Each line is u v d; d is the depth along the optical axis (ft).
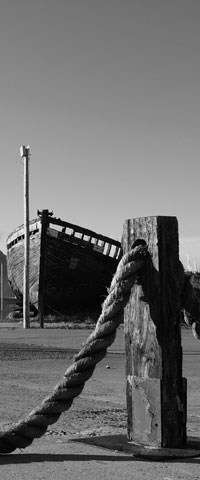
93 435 20.40
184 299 17.58
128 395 18.28
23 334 99.40
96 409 27.12
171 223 17.61
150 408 17.47
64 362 50.11
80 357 17.38
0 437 17.03
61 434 20.68
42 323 135.95
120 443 18.26
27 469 15.55
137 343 17.87
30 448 18.16
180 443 17.47
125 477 14.73
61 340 82.02
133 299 18.02
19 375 40.29
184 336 92.89
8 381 36.96
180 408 17.46
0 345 69.82
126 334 18.26
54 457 16.90
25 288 132.67
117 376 42.14
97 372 44.65
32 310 177.58
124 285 17.38
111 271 160.35
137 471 15.28
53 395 17.16
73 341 79.66
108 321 17.39
